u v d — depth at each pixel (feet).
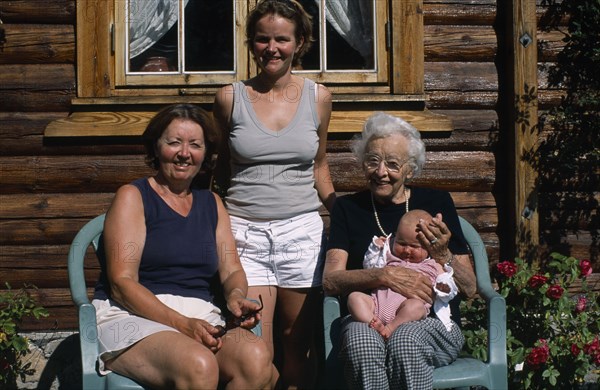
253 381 10.89
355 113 15.15
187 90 15.07
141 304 11.16
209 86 15.20
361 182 15.16
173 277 11.77
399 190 12.75
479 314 14.39
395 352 11.13
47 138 14.80
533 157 15.03
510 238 15.28
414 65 15.21
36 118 14.84
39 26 14.89
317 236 12.76
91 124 14.71
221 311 12.19
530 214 15.02
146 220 11.73
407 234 11.96
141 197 11.76
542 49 15.49
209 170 12.63
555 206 15.55
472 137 15.40
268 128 12.46
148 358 10.74
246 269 12.51
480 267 12.96
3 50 14.79
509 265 14.25
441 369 11.69
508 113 15.33
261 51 12.36
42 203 14.76
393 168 12.26
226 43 15.31
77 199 14.83
